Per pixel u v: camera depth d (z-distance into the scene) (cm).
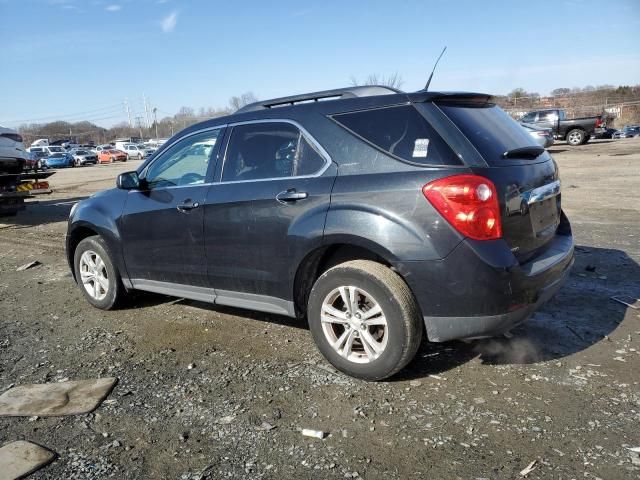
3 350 430
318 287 356
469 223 301
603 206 959
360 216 329
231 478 259
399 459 266
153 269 465
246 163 402
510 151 332
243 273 398
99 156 4750
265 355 397
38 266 732
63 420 317
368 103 351
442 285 309
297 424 303
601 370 349
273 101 405
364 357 347
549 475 249
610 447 267
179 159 452
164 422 311
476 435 283
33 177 1196
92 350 423
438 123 323
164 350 416
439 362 371
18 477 263
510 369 356
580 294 495
